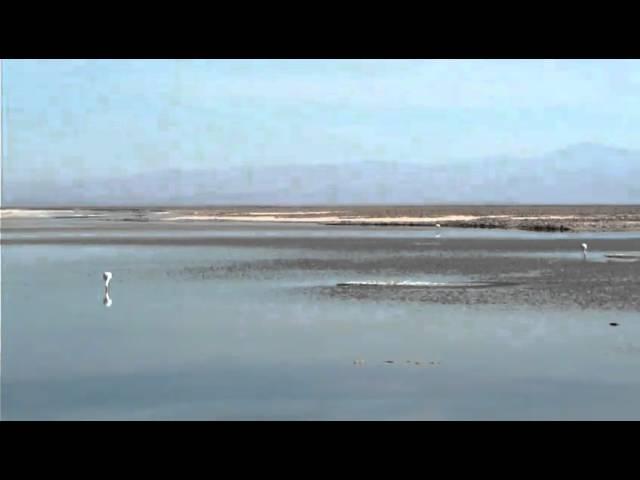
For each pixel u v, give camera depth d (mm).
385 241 82688
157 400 18375
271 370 21375
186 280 44625
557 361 22422
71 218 190750
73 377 20656
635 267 51250
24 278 46562
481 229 114875
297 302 35000
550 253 64312
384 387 19500
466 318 30219
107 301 35062
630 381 20094
